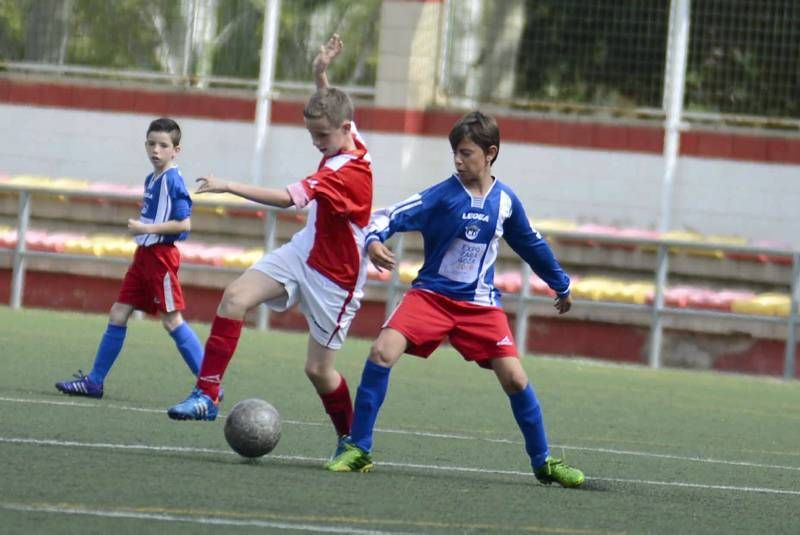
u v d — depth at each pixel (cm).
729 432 3100
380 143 5700
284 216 5519
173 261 2886
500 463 2323
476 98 5756
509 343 2073
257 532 1548
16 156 6056
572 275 5472
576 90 5722
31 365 3291
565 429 2950
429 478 2070
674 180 5634
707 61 5653
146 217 2888
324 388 2175
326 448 2319
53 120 6031
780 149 5578
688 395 3934
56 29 6066
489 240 2064
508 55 5750
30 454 1980
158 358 3684
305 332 5203
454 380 3784
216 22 5953
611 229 5584
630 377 4384
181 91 5941
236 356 3922
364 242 2059
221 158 5909
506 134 5716
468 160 2042
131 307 2873
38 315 4834
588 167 5675
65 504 1627
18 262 5188
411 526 1644
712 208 5625
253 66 5925
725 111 5650
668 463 2506
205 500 1712
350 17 5806
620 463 2459
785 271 5391
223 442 2275
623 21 5675
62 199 5747
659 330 4862
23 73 6091
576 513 1831
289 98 5853
